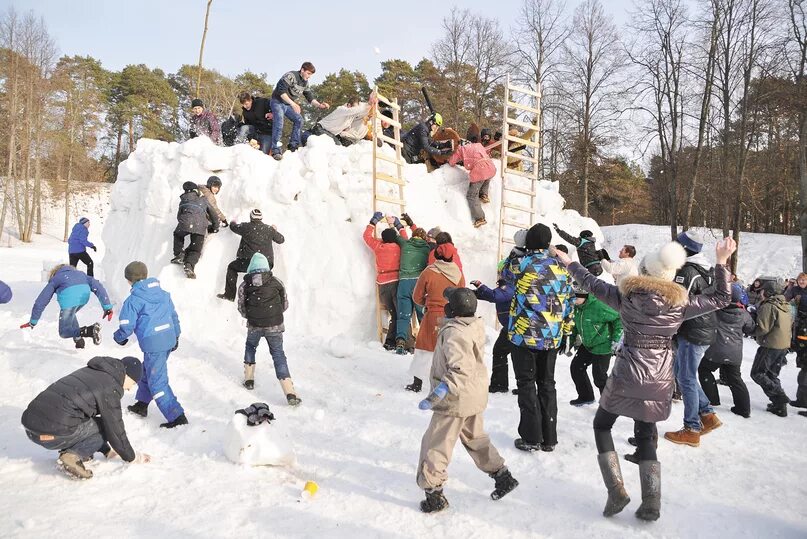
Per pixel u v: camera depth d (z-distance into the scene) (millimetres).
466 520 3469
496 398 5816
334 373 6387
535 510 3621
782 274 22125
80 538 3086
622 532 3387
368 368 6609
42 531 3123
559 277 4426
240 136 10117
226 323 7336
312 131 10352
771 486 4039
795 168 27969
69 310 6348
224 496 3686
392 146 9945
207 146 8367
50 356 6277
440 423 3539
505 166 8766
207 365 6297
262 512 3496
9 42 35812
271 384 6004
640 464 3496
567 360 7570
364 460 4344
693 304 3531
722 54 21938
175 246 7449
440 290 5828
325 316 7477
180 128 52562
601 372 5453
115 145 52625
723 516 3596
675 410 5715
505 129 8805
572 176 31578
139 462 4125
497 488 3676
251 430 4191
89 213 41188
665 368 3498
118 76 51781
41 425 3639
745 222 35812
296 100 9617
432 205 8562
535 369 4516
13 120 34969
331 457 4398
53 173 39844
